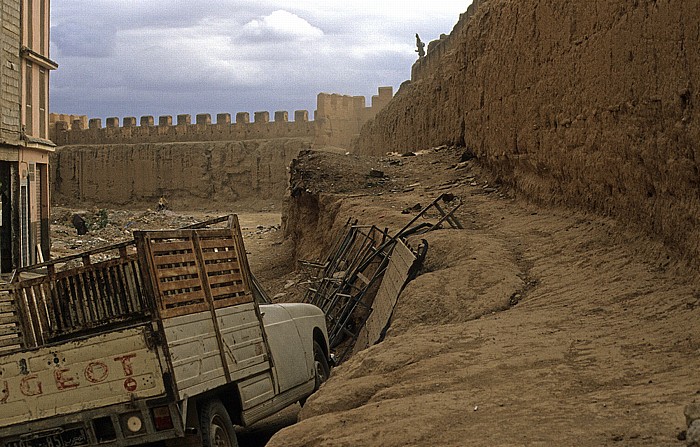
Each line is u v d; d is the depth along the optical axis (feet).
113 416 23.90
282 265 90.63
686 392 18.62
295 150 252.62
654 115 32.96
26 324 26.43
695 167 28.94
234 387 27.81
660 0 31.81
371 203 67.31
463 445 17.66
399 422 20.35
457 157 85.51
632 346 24.21
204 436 25.66
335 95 254.47
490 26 69.51
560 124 47.88
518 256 42.04
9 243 81.76
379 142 165.37
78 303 26.20
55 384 24.00
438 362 26.03
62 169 279.90
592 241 39.27
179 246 26.17
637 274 32.50
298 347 34.24
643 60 34.01
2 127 77.51
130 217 189.16
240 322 28.86
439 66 107.45
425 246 43.96
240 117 266.36
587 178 43.55
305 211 82.33
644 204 35.19
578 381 21.71
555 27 48.29
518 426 18.40
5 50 78.18
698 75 28.14
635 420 17.33
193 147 265.54
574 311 30.60
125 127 279.28
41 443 24.16
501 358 25.48
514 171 61.36
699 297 27.37
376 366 28.02
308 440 21.66
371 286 51.16
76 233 147.74
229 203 260.42
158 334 23.82
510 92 60.39
